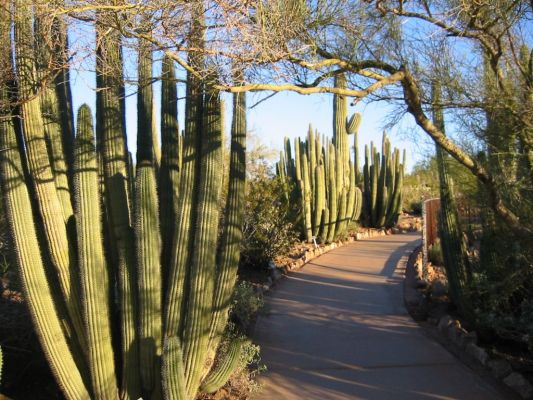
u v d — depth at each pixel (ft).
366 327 28.55
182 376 16.78
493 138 18.89
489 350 23.65
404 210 96.53
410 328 28.12
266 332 27.84
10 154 17.19
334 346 25.34
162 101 19.84
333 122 66.90
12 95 17.67
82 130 17.26
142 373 17.90
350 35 16.87
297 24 15.30
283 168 71.20
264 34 14.24
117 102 18.45
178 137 20.10
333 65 16.57
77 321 17.98
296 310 32.40
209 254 17.71
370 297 35.35
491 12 17.28
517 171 19.43
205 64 15.47
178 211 18.11
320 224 61.05
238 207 19.02
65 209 18.35
